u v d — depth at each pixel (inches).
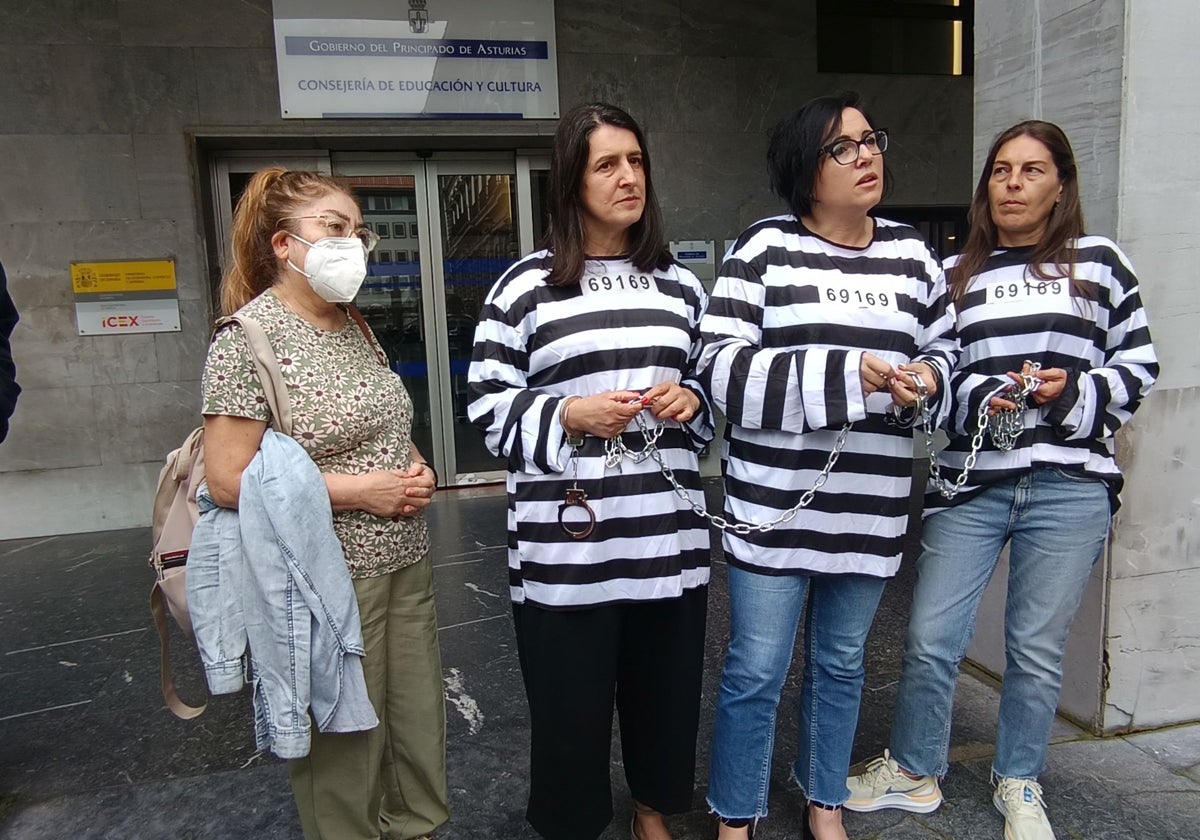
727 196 234.4
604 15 219.8
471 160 230.8
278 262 68.3
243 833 86.1
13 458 200.1
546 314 68.6
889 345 70.6
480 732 106.2
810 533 71.7
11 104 191.6
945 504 83.0
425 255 231.1
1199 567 100.0
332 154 223.6
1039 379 75.5
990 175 80.5
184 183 202.2
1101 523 79.0
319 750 68.1
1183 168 93.1
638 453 68.7
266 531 61.8
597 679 69.9
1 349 85.1
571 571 68.0
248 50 201.6
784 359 66.9
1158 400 95.7
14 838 86.1
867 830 83.7
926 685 83.3
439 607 150.2
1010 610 83.5
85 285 199.6
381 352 75.7
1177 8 91.0
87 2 192.1
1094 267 78.9
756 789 77.0
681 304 73.5
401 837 76.2
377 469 68.6
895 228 75.7
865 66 244.4
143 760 102.1
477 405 70.6
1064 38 96.3
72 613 151.1
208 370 62.6
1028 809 81.1
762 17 229.8
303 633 62.6
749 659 73.9
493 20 212.7
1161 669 100.7
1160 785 89.9
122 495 207.0
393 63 208.7
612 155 65.9
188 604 63.4
